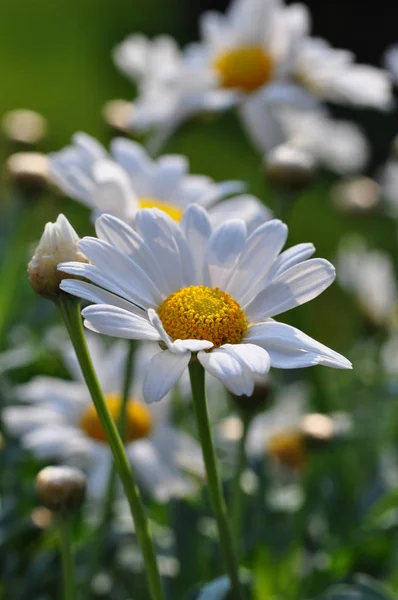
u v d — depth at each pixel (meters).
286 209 0.54
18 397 0.56
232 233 0.44
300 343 0.42
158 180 0.52
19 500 0.54
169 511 0.53
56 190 0.57
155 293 0.43
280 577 0.53
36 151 0.64
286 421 0.57
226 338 0.43
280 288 0.43
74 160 0.51
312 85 0.60
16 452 0.54
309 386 0.60
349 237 0.84
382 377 0.61
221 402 0.60
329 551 0.54
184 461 0.53
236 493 0.49
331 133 0.68
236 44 0.60
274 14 0.60
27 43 1.58
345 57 0.60
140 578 0.52
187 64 0.59
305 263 0.43
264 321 0.43
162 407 0.53
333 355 0.42
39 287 0.42
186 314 0.43
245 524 0.54
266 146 0.60
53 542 0.52
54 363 0.58
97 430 0.53
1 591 0.51
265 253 0.44
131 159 0.53
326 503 0.56
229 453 0.56
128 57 0.69
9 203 0.67
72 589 0.46
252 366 0.41
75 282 0.42
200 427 0.42
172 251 0.44
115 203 0.48
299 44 0.59
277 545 0.55
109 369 0.54
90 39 1.60
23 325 0.60
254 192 0.64
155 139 0.60
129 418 0.53
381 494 0.57
